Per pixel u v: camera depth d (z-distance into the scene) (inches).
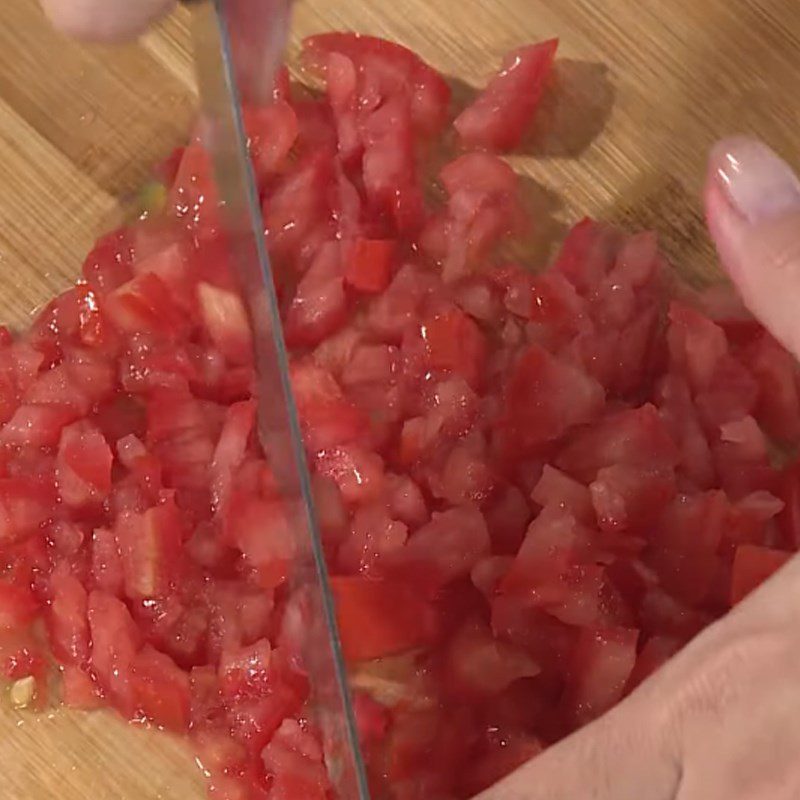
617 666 16.0
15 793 16.5
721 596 16.5
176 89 17.3
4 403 17.0
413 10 17.4
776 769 14.2
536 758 14.7
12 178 17.2
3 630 16.7
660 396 17.0
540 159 17.4
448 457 16.7
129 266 17.1
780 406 17.0
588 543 16.4
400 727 16.3
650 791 14.4
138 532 16.6
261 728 16.5
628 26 17.5
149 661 16.5
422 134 17.4
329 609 15.4
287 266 17.1
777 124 17.4
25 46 17.2
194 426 16.9
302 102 17.3
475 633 16.4
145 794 16.6
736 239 15.2
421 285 17.1
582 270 17.1
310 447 16.6
